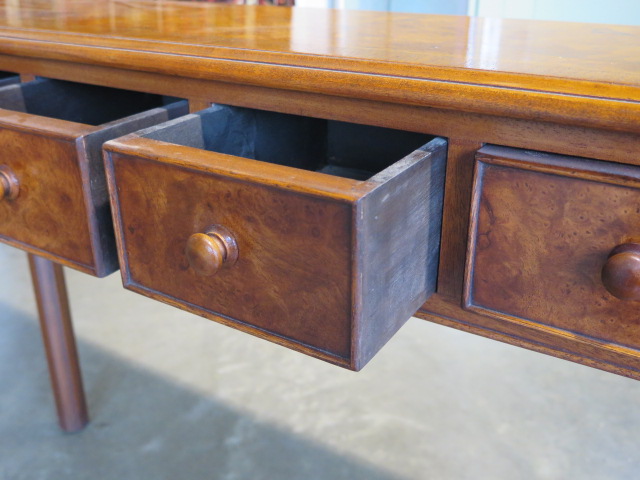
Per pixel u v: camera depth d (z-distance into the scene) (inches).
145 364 55.2
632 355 19.6
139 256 23.9
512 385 52.1
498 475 43.2
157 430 48.2
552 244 19.8
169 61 25.2
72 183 25.0
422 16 37.5
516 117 19.0
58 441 47.3
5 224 28.5
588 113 17.8
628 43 26.4
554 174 18.9
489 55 22.9
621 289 18.1
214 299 22.5
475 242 21.1
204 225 21.5
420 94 20.1
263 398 51.1
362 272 18.6
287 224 19.5
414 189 20.2
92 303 63.8
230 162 20.5
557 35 28.8
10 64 32.0
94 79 29.0
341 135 34.2
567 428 47.4
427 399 50.6
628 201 18.1
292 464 44.7
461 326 23.6
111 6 42.3
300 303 20.4
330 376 53.4
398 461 44.6
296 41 26.5
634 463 44.1
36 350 57.4
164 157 21.2
